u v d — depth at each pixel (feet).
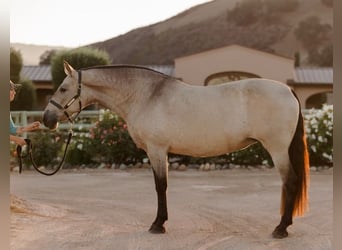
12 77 70.64
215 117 14.75
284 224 14.71
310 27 289.12
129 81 15.74
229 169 33.14
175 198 22.43
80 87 15.89
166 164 15.43
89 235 15.23
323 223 16.74
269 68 71.51
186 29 309.22
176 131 14.97
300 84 72.38
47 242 14.32
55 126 15.84
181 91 15.29
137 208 20.08
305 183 14.90
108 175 31.19
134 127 15.67
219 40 292.40
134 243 14.23
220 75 72.95
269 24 306.35
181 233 15.49
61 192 24.45
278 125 14.48
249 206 20.30
